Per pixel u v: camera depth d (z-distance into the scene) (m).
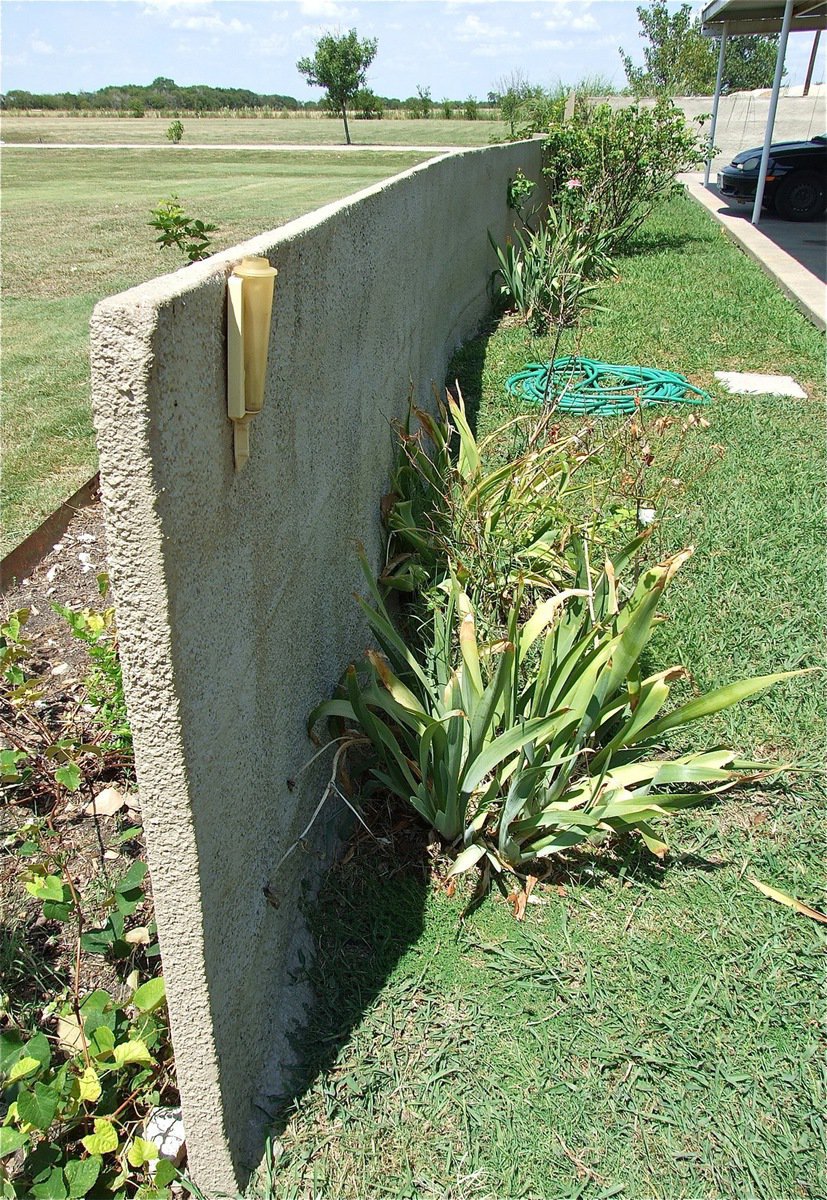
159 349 1.32
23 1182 1.87
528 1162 2.01
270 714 2.13
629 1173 2.00
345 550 2.99
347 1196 1.93
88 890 2.63
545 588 3.73
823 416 6.33
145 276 10.43
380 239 3.50
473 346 7.82
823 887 2.71
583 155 12.09
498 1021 2.30
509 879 2.72
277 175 24.53
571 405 6.34
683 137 11.84
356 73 46.72
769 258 11.29
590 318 8.79
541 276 8.66
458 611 3.17
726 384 7.01
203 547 1.59
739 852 2.84
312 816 2.61
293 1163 1.99
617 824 2.70
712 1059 2.23
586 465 5.12
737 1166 2.02
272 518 2.06
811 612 4.01
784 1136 2.07
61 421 5.77
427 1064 2.19
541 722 2.41
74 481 4.96
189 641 1.55
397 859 2.78
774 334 8.28
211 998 1.77
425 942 2.51
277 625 2.15
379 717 3.05
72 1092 1.82
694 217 15.44
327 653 2.76
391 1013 2.30
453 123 60.06
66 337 7.74
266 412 1.96
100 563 4.31
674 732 3.32
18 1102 1.74
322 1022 2.28
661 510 4.40
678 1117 2.10
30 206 17.17
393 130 52.47
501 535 3.75
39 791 3.00
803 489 5.15
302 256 2.22
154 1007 1.94
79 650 3.68
